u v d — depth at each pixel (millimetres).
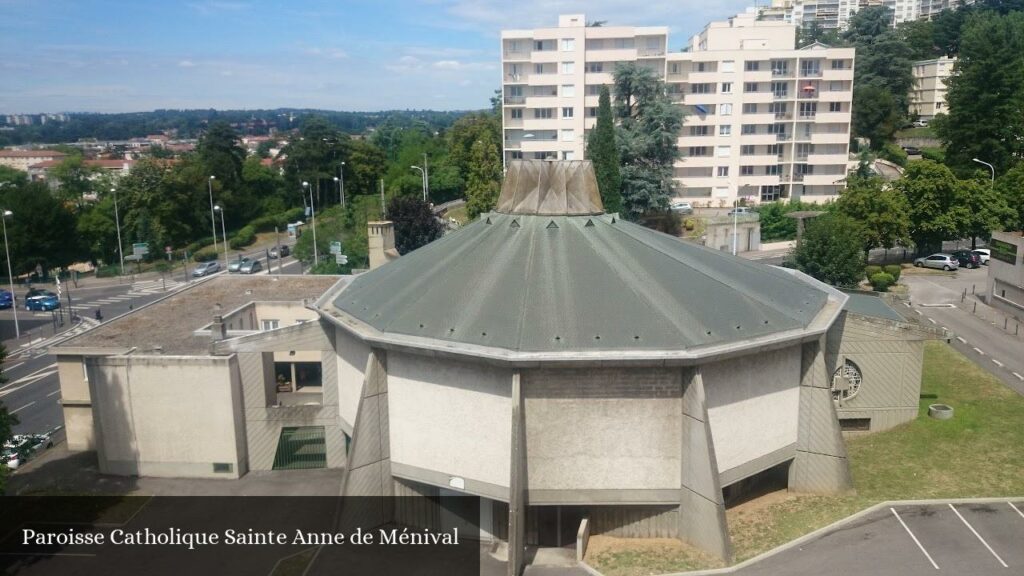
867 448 36906
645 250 33750
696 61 104562
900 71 129500
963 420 39188
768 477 33281
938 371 47438
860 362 38750
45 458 40781
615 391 27422
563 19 108000
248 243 125938
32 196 103750
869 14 145250
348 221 103812
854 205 77250
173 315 47156
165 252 116000
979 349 51812
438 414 29328
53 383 58938
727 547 26906
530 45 107062
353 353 33656
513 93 108062
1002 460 34375
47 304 84125
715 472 26672
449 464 29484
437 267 33938
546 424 27625
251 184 142750
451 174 132875
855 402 39000
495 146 107938
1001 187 84500
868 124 121250
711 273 33250
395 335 29516
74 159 144500
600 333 27719
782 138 106688
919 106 152250
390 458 31188
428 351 28094
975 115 95062
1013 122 93500
